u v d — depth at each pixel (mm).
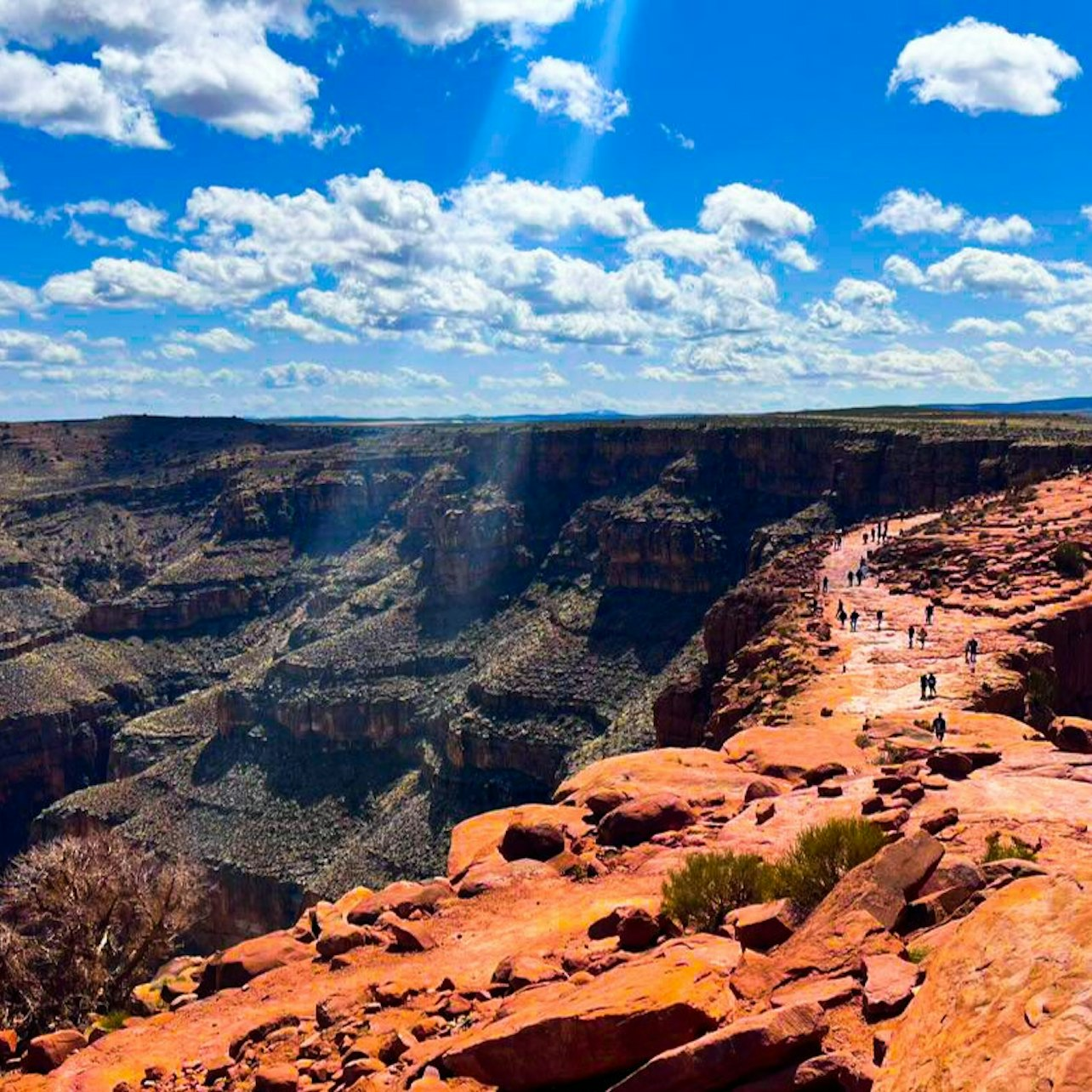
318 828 136750
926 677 36875
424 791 135875
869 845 14461
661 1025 10578
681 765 27688
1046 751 26219
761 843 19344
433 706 147875
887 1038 8852
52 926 32281
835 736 29656
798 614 55656
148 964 33594
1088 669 49500
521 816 24016
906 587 61125
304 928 20625
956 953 9055
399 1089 11891
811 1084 8922
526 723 133500
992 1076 7105
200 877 36250
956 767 23078
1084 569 57094
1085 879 9352
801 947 11633
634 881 18734
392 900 20047
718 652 64625
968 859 13570
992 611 51500
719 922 14625
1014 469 121188
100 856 34312
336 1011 15219
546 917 17766
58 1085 15281
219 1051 15203
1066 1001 7484
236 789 146875
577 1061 10898
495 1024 11961
